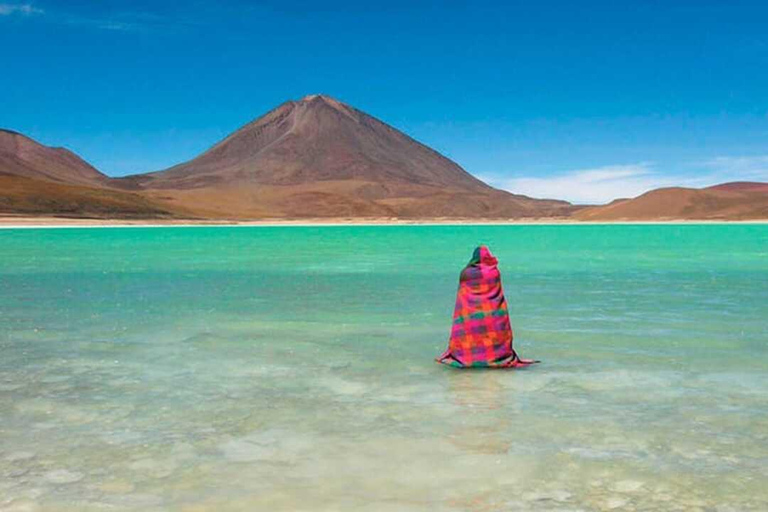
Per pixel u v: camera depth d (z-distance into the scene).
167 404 6.18
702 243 41.69
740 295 14.09
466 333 7.63
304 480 4.48
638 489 4.32
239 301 13.27
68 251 31.95
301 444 5.13
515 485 4.38
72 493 4.30
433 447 5.05
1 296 14.09
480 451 4.96
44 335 9.57
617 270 20.75
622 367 7.54
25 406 6.12
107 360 7.98
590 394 6.44
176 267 22.06
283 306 12.52
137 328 10.15
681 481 4.43
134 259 26.12
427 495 4.25
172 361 7.93
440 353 8.38
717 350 8.44
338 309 12.09
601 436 5.27
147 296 14.07
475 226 109.25
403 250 33.59
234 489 4.35
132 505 4.13
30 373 7.34
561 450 4.98
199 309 12.13
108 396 6.43
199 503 4.16
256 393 6.54
